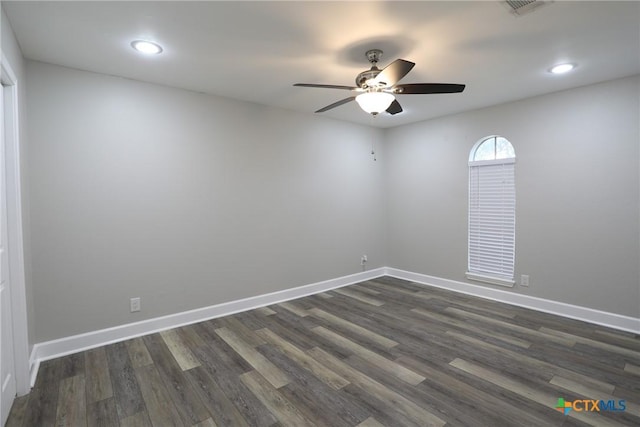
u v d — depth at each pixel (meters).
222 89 3.39
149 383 2.35
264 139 3.98
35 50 2.46
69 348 2.80
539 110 3.67
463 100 3.84
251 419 1.98
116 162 3.01
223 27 2.17
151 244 3.21
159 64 2.75
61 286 2.77
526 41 2.40
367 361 2.65
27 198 2.53
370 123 5.01
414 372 2.48
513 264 3.98
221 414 2.03
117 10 1.95
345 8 1.96
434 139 4.72
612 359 2.64
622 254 3.19
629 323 3.15
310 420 1.97
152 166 3.20
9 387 2.04
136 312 3.14
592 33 2.28
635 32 2.27
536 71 2.97
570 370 2.48
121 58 2.62
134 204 3.11
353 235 5.01
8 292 2.08
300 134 4.33
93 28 2.16
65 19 2.04
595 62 2.78
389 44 2.43
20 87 2.38
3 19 1.90
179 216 3.37
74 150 2.81
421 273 5.00
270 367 2.56
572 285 3.50
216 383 2.35
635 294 3.13
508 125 3.93
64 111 2.76
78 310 2.85
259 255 3.98
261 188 3.97
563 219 3.54
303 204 4.39
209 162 3.55
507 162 3.99
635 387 2.26
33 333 2.59
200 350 2.85
